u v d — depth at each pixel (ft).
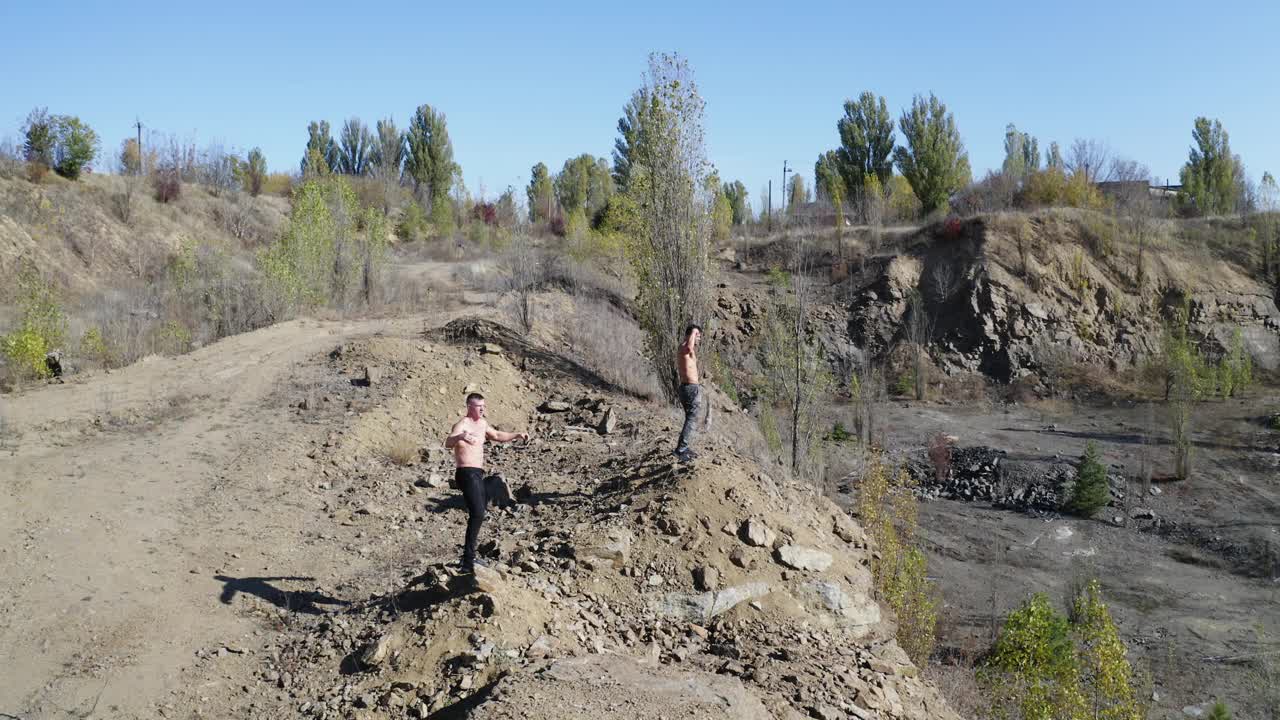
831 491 55.98
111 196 126.00
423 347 60.64
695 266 59.16
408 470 43.11
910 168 155.43
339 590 29.01
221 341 65.57
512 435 27.89
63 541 29.91
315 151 183.62
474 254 150.41
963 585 53.11
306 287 83.46
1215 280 124.77
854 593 33.37
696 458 36.27
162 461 39.32
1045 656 34.42
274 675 23.54
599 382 62.03
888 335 120.47
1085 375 111.14
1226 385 99.71
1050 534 63.87
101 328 69.15
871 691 26.71
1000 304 119.65
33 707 20.90
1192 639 46.47
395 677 22.57
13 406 46.75
